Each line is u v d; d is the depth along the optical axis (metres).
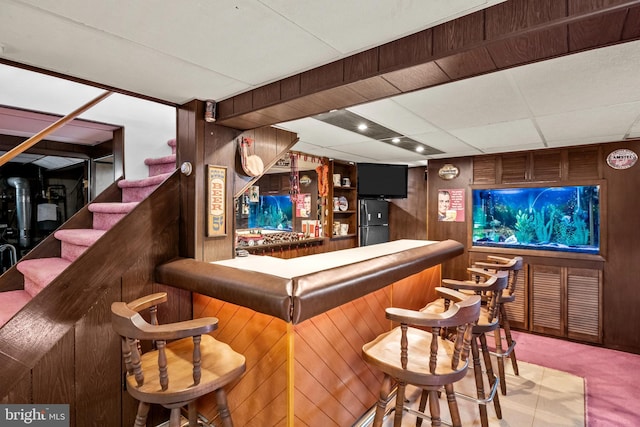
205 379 1.47
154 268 2.17
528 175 3.92
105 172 4.32
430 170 4.66
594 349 3.47
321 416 1.91
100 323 1.92
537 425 2.22
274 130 2.79
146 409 1.49
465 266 4.35
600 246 3.53
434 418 1.60
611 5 1.02
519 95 2.10
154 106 3.54
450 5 1.20
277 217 5.32
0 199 5.15
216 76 1.83
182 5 1.18
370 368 2.34
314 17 1.27
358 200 5.21
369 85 1.63
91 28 1.34
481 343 2.29
